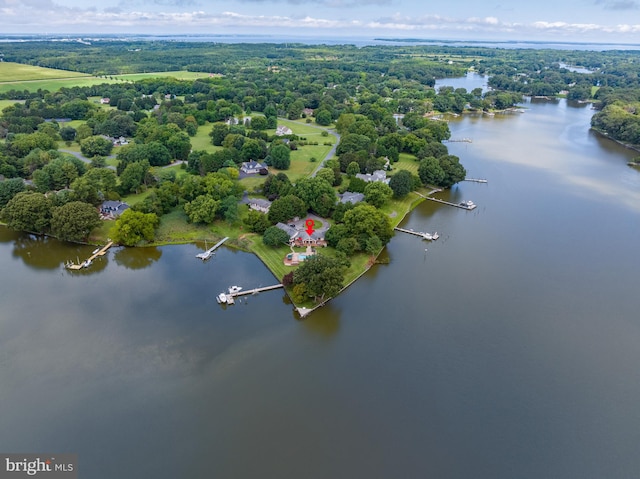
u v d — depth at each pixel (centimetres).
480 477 7412
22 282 12875
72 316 11312
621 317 11631
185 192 16812
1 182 16462
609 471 7556
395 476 7406
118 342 10381
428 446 7938
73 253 14412
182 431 8156
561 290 12794
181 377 9369
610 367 9881
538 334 10906
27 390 8988
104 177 17812
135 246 14788
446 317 11462
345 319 11338
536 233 16388
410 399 8906
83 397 8850
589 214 18200
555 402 8919
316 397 8912
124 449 7812
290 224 15838
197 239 15188
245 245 14725
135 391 8994
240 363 9781
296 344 10419
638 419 8588
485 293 12544
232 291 12275
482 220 17450
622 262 14425
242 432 8144
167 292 12400
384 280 13112
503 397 9012
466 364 9869
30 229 15150
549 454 7838
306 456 7725
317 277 11475
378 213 14688
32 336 10550
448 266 13962
